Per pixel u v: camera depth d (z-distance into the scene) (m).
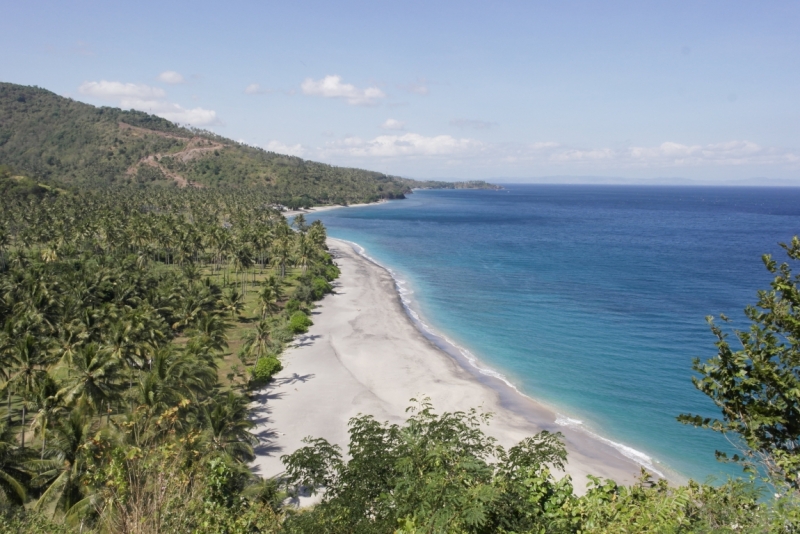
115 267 97.19
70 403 41.34
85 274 86.12
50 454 31.23
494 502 14.29
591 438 49.88
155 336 60.53
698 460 46.31
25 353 48.19
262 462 44.72
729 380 13.06
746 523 12.99
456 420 17.83
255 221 185.50
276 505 27.61
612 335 80.38
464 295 108.06
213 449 33.59
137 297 80.50
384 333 81.94
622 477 43.25
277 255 126.69
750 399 12.70
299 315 85.12
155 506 13.84
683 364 68.25
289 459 18.05
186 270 102.12
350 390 59.97
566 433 50.72
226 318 89.56
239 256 110.81
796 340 12.33
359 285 118.06
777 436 12.62
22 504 29.31
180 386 40.00
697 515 14.02
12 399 56.69
